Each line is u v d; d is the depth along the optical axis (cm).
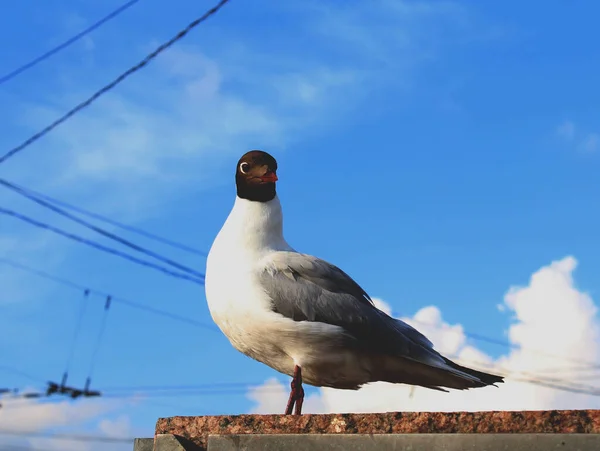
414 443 106
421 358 135
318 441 109
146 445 118
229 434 112
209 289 134
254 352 135
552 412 103
